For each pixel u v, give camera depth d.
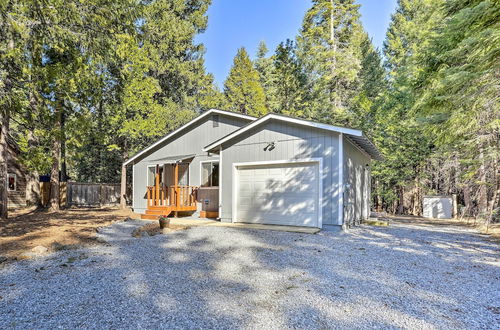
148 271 4.80
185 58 24.70
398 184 17.66
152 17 19.62
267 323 2.99
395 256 5.85
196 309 3.32
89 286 4.07
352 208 10.10
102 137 14.76
